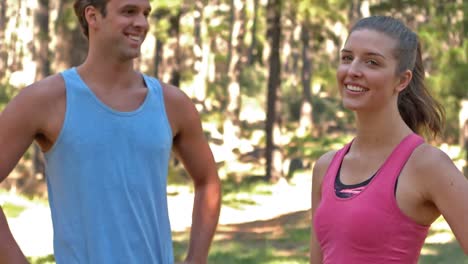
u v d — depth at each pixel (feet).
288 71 217.56
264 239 57.47
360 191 9.93
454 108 72.38
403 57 9.96
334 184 10.27
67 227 11.32
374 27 9.95
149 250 11.46
